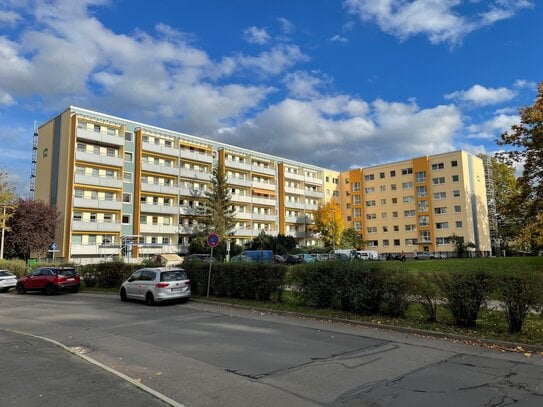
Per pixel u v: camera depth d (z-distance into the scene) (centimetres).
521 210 2848
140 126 5741
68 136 5050
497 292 977
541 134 2567
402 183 8206
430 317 1117
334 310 1340
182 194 6006
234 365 759
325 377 675
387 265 1266
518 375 671
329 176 9012
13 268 3384
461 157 7450
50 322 1341
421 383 636
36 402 562
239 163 6981
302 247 7006
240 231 6738
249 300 1695
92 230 4931
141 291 1808
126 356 848
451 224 7469
